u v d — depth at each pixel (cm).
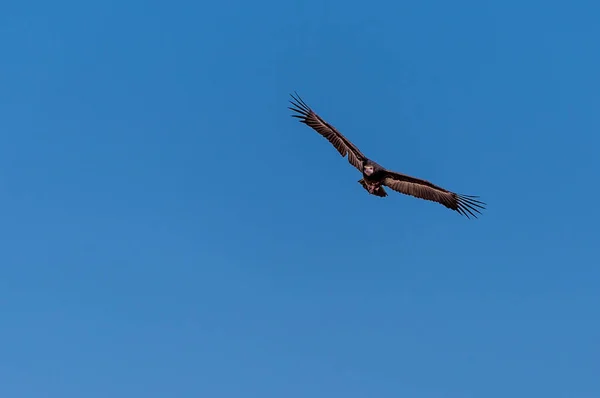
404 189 5350
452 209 5366
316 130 5409
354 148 5344
